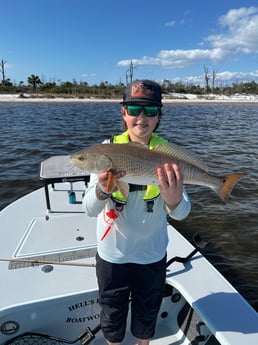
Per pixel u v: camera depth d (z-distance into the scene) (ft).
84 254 5.08
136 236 3.54
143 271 3.66
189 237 9.84
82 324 4.49
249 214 11.39
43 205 7.16
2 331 4.04
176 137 29.55
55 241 5.45
